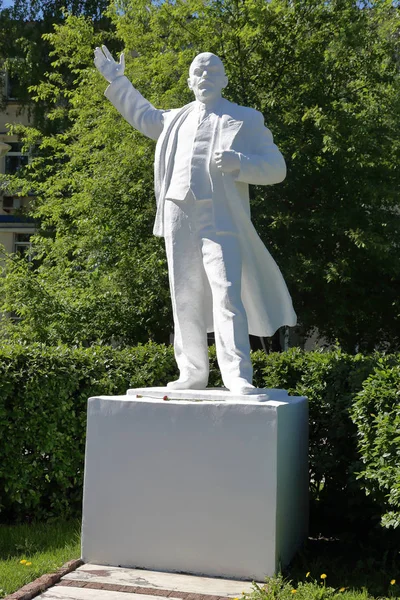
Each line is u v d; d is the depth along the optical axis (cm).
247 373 528
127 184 1380
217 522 480
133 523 500
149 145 1306
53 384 659
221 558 477
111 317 1327
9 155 2402
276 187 1224
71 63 1531
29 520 664
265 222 1241
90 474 516
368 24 1349
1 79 2253
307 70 1292
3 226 2344
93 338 1380
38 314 1293
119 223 1385
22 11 2116
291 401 544
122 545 502
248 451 478
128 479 505
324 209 1242
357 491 587
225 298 534
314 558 529
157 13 1362
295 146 1195
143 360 734
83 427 677
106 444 514
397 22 1360
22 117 2405
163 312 1330
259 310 579
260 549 468
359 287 1288
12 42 2112
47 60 2077
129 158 1319
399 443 490
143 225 1373
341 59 1320
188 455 491
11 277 1326
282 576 468
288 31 1298
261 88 1297
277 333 1384
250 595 427
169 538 490
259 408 479
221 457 484
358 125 1200
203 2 1346
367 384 533
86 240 1407
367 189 1187
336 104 1225
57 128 2005
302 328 1498
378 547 567
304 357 699
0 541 571
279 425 482
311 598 427
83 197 1430
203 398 513
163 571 489
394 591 458
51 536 585
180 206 566
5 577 461
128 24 1416
